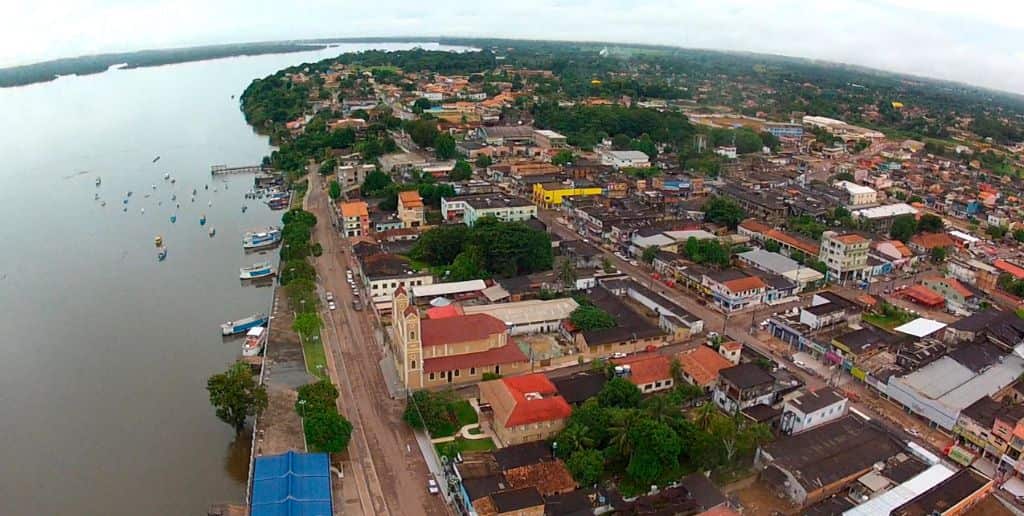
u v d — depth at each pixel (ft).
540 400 433.89
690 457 396.37
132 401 504.02
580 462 382.83
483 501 358.64
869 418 457.27
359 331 586.86
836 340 535.19
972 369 501.56
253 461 409.49
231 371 477.77
